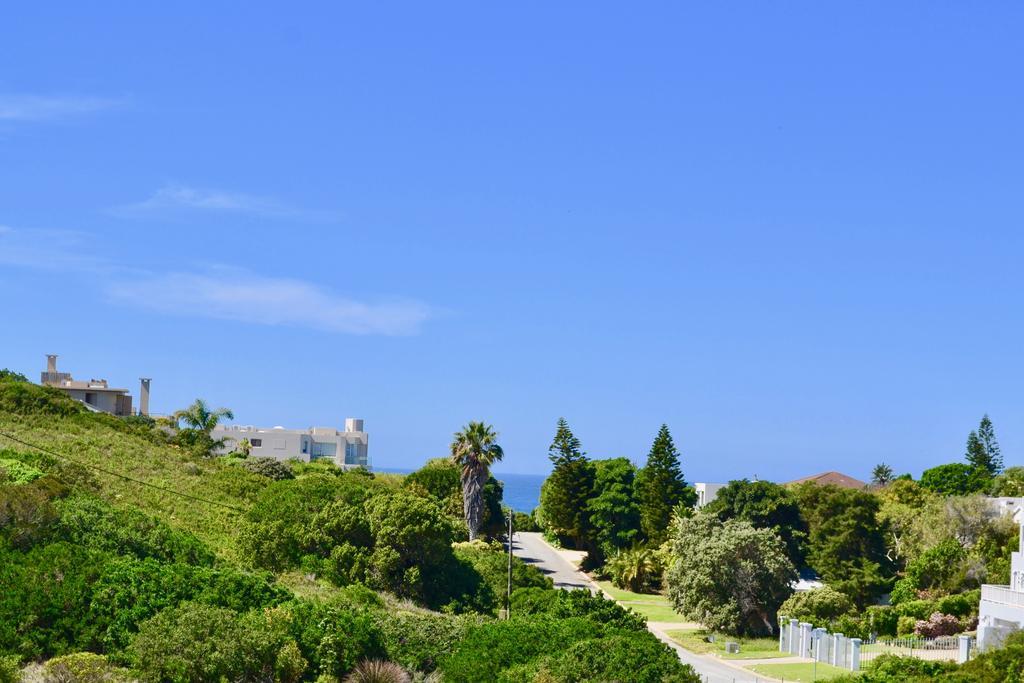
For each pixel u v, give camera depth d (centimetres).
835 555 8250
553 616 5091
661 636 6569
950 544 7119
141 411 12088
